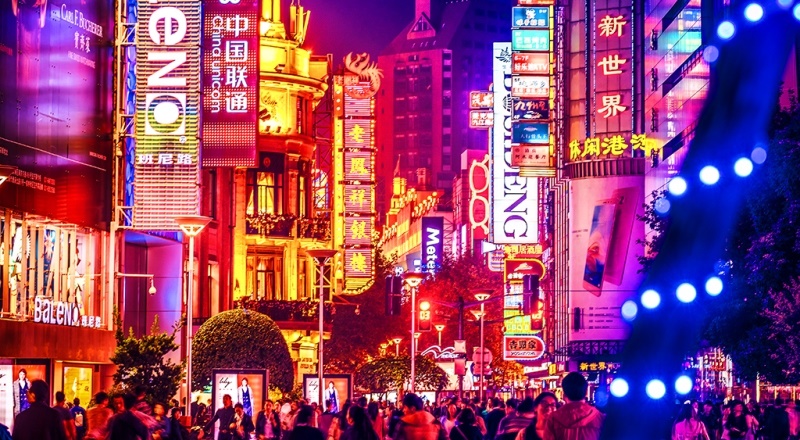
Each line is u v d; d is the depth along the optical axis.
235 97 62.06
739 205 5.40
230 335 60.56
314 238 89.50
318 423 36.31
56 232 48.28
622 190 93.75
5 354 42.50
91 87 51.53
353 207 90.56
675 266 5.37
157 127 53.25
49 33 47.28
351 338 89.50
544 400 16.05
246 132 61.94
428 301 63.00
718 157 5.34
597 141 94.50
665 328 5.36
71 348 48.56
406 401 19.22
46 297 47.38
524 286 65.25
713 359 61.75
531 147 97.31
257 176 87.31
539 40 97.69
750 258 34.28
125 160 53.56
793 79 38.31
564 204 100.56
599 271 94.25
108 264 52.75
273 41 87.50
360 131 90.88
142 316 66.06
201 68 53.53
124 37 54.28
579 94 96.06
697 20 70.62
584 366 93.19
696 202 5.36
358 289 90.69
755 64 5.29
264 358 60.84
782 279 33.81
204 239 73.44
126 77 54.25
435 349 106.44
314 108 92.69
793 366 34.81
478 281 122.81
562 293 101.12
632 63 93.88
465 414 24.73
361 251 90.19
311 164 90.69
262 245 86.62
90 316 50.94
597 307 94.19
